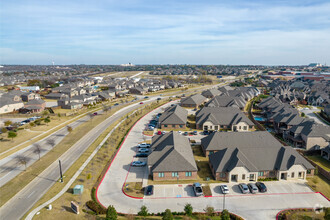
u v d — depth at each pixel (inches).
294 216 1504.7
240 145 2327.8
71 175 2046.0
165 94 7062.0
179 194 1781.5
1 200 1673.2
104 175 2074.3
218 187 1875.0
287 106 4106.8
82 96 5393.7
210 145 2372.0
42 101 4840.1
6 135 3120.1
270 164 2003.0
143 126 3580.2
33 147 2696.9
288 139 2933.1
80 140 2940.5
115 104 5369.1
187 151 2239.2
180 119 3440.0
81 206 1599.4
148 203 1673.2
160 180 1984.5
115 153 2556.6
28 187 1852.9
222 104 4687.5
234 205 1642.5
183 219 1470.2
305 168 1950.1
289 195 1758.1
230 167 1951.3
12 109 4685.0
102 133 3216.0
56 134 3181.6
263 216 1526.8
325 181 1951.3
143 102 5664.4
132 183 1939.0
